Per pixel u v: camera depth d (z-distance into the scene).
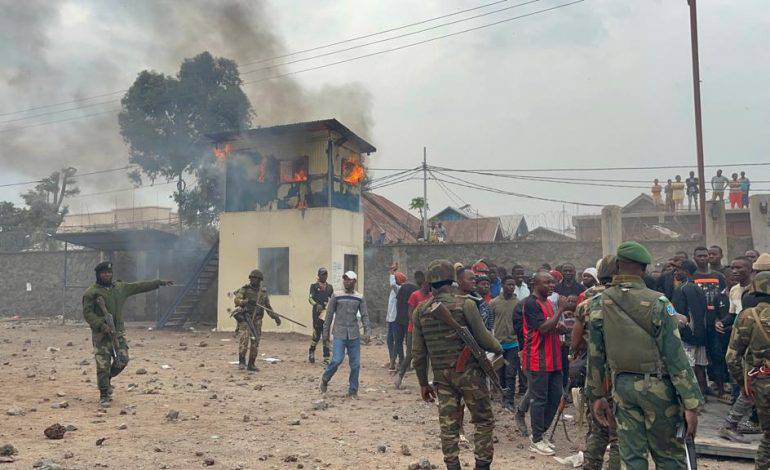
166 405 7.37
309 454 5.43
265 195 18.83
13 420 6.36
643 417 3.41
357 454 5.50
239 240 18.75
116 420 6.51
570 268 9.39
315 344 11.77
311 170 18.27
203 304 21.42
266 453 5.43
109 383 7.30
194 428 6.26
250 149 19.14
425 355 4.70
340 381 9.65
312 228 17.78
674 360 3.30
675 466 3.33
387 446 5.81
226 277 18.77
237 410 7.23
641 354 3.38
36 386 8.54
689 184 20.09
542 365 5.89
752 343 4.53
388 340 10.98
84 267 24.52
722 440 5.73
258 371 10.38
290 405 7.62
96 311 7.33
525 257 18.89
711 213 17.19
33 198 31.59
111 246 22.00
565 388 6.46
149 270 23.05
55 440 5.57
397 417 7.09
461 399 4.61
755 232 16.84
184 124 26.66
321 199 18.03
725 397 7.83
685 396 3.26
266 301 10.68
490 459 4.47
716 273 8.15
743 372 4.66
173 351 13.23
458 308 4.50
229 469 4.91
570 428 6.74
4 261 25.67
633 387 3.39
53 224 31.17
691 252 17.12
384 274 20.55
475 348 4.41
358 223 19.50
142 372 9.77
